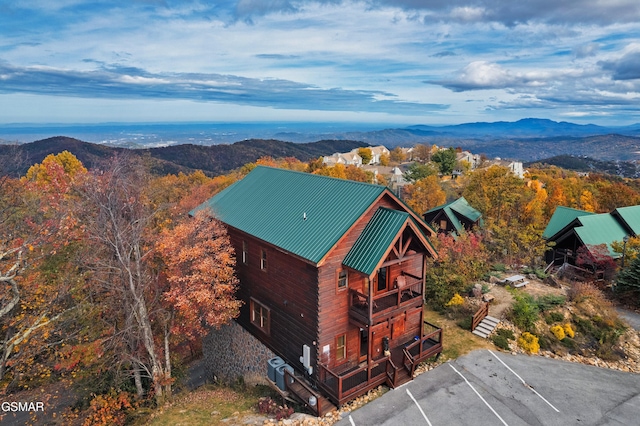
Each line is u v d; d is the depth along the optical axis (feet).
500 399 56.29
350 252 59.06
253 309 73.77
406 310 65.00
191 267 67.62
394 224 58.13
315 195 69.92
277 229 66.33
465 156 515.09
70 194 84.89
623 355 72.38
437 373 62.95
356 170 302.04
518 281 95.66
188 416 60.34
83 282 75.10
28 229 76.69
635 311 91.09
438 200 212.64
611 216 116.16
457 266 92.99
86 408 72.69
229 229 77.56
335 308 59.31
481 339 73.72
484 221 150.51
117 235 62.80
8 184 79.61
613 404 55.57
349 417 53.31
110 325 73.41
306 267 58.70
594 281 102.32
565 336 75.61
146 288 73.20
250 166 289.53
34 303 74.18
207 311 70.28
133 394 72.69
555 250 120.57
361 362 64.64
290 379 61.11
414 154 593.01
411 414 53.26
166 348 71.97
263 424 53.88
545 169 443.32
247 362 76.74
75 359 68.03
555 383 60.54
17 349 71.41
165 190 151.43
